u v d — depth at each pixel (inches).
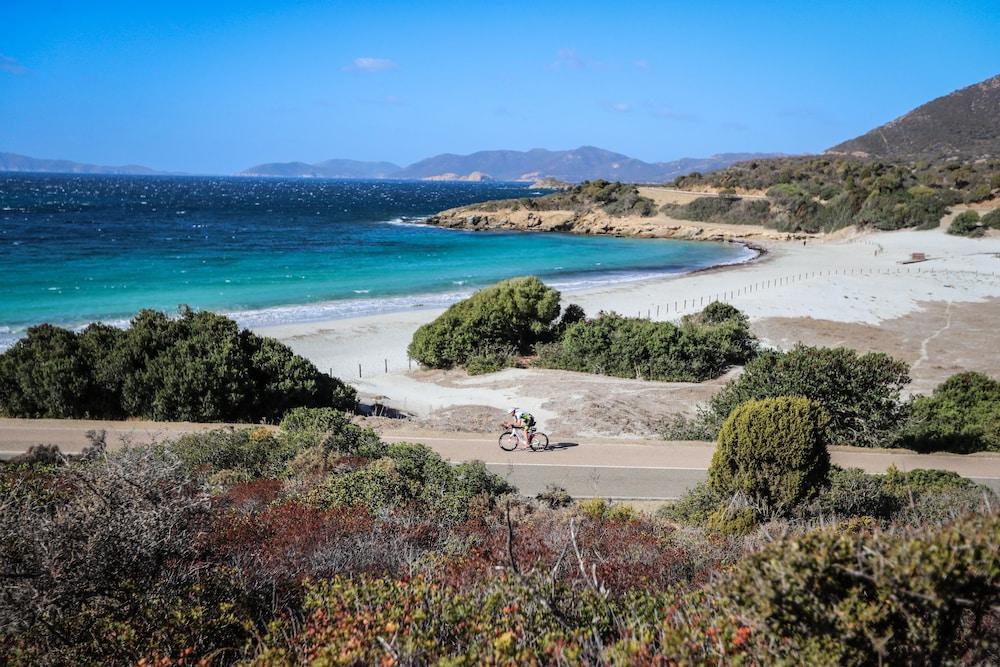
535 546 335.9
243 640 235.1
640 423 951.0
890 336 1694.1
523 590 228.7
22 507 258.7
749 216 4884.4
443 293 2363.4
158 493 266.7
